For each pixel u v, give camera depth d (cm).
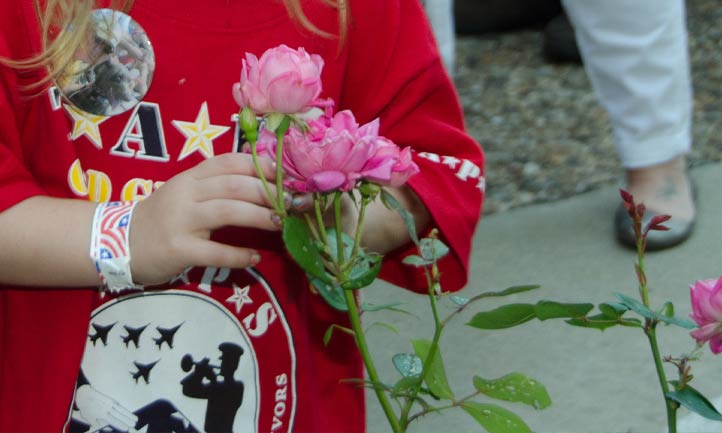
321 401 118
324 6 112
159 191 103
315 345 118
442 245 101
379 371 188
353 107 116
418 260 100
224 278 112
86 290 110
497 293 96
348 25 113
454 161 115
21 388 111
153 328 112
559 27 338
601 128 292
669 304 101
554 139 287
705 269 217
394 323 204
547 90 319
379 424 175
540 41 359
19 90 108
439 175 114
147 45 109
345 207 105
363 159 92
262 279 113
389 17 114
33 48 108
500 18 366
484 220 246
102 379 112
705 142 275
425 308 208
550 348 195
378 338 198
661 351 192
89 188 110
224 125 110
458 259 114
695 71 321
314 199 94
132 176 110
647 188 226
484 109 309
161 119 110
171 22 109
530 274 221
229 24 110
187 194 101
